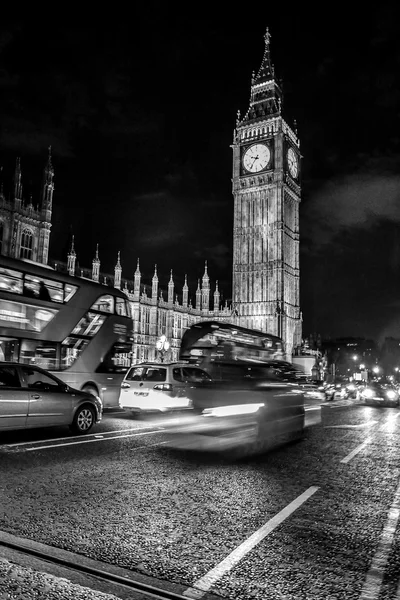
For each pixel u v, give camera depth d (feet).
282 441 50.90
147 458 37.42
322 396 155.84
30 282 65.72
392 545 20.71
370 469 37.19
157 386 62.39
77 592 15.47
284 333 338.34
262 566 17.95
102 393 74.49
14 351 62.90
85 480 29.91
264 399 54.90
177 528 21.77
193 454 39.91
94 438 47.06
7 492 26.86
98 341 74.79
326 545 20.43
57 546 19.21
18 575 16.53
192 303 394.52
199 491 28.32
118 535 20.63
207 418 63.00
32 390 45.03
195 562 18.12
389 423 73.72
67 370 69.21
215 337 91.50
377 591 16.26
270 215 351.05
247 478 32.22
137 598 15.23
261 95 376.89
